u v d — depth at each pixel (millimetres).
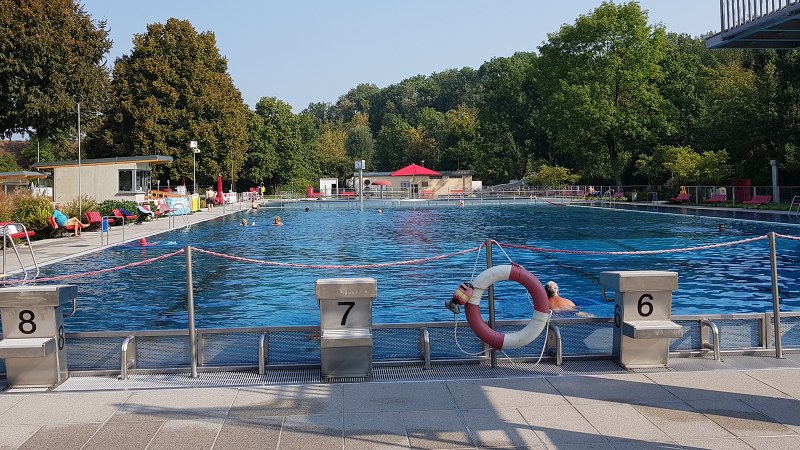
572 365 7855
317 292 7398
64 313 8383
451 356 7969
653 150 60281
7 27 30875
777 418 5859
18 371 7207
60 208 29078
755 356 8109
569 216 39094
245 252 21938
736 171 43719
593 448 5250
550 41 63219
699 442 5340
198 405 6430
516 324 8062
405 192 72125
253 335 7828
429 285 15242
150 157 37781
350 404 6395
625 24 57125
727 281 15188
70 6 34938
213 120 60312
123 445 5426
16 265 18312
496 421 5883
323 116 170500
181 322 11586
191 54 59781
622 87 58781
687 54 65812
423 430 5684
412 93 155750
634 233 27281
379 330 7922
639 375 7285
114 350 7723
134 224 33625
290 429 5742
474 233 28562
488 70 88938
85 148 57688
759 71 44500
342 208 51781
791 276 15828
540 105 82500
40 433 5727
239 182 83500
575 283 15398
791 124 39688
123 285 15406
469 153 91312
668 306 7703
